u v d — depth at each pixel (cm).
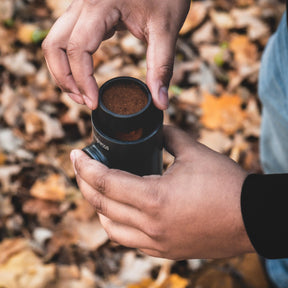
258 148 243
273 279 192
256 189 85
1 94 248
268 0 300
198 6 293
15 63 259
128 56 270
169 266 199
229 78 267
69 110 243
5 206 210
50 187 218
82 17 115
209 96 256
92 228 206
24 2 287
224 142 242
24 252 197
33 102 247
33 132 237
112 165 106
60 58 121
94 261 200
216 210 87
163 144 108
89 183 99
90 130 239
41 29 275
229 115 251
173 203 89
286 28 132
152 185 91
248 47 281
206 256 98
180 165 95
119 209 97
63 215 210
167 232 92
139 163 106
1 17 276
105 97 102
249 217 84
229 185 88
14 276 187
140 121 98
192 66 268
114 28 126
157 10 116
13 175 220
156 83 110
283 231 82
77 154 104
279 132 156
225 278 198
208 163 94
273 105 152
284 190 83
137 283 194
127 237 101
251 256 205
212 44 282
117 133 100
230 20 292
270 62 149
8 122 239
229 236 89
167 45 116
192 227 90
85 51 113
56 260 198
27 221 209
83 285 191
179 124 246
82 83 115
